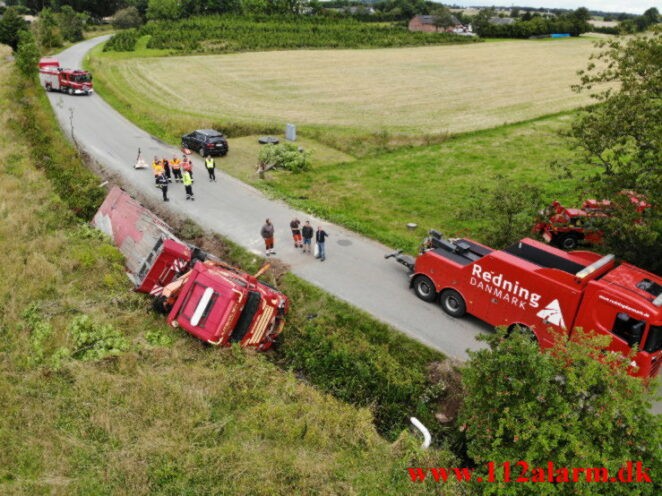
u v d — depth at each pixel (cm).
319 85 5306
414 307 1484
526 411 827
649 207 1379
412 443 974
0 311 1346
